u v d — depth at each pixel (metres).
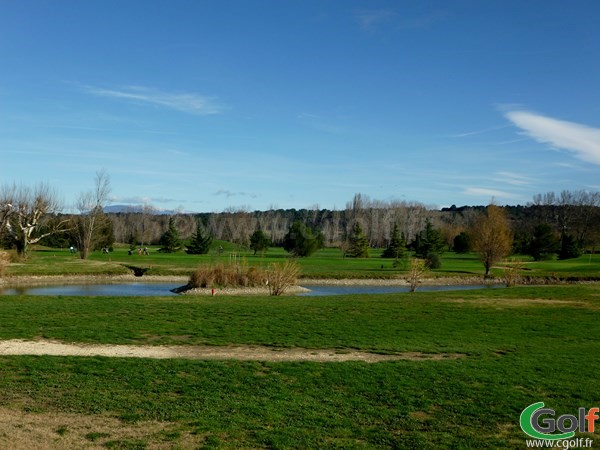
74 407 10.43
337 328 19.41
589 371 13.42
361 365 13.89
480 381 12.47
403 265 61.31
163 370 13.13
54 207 64.94
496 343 17.12
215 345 16.38
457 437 9.19
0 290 40.75
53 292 39.53
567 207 120.44
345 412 10.36
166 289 42.41
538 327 20.17
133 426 9.49
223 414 10.14
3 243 64.00
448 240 114.56
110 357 14.52
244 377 12.66
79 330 18.20
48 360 13.93
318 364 13.97
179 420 9.82
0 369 13.02
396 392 11.59
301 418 9.98
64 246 91.38
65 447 8.50
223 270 40.34
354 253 84.31
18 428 9.26
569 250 82.06
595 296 30.64
